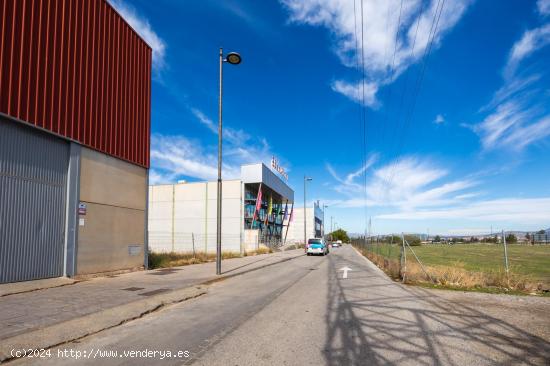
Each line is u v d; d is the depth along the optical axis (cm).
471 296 1009
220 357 488
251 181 4422
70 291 1004
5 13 1002
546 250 4019
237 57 1625
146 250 1694
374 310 805
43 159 1145
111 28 1484
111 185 1466
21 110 1042
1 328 608
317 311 793
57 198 1195
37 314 712
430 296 1004
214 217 4072
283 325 665
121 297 912
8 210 1019
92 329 614
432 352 516
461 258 2748
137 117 1661
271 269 1908
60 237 1203
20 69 1043
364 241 4197
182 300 930
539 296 1020
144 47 1738
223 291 1107
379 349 527
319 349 524
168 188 4269
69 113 1237
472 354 510
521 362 481
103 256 1402
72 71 1255
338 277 1502
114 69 1496
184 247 4116
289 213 7194
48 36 1149
